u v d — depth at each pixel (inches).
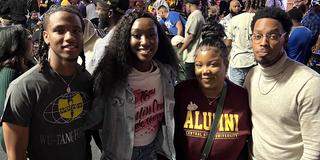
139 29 89.8
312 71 86.5
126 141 92.0
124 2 127.0
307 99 84.3
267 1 242.8
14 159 79.5
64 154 86.0
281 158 90.3
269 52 87.0
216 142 96.4
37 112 80.8
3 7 290.2
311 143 85.2
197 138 97.4
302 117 85.8
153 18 93.3
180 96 99.8
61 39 80.0
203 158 97.4
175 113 100.3
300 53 187.5
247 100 97.7
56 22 79.9
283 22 87.2
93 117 91.3
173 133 96.8
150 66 95.3
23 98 78.2
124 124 91.5
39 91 80.0
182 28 278.2
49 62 82.9
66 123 85.2
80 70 88.7
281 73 88.4
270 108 90.0
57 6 83.6
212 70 94.8
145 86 94.0
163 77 96.9
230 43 188.5
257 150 93.8
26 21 310.2
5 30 112.0
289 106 86.8
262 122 92.4
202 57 95.2
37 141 82.9
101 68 91.7
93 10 292.4
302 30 185.8
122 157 92.7
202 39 98.4
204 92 98.1
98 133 98.3
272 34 86.5
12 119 78.4
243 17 182.4
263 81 92.0
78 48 82.0
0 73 107.0
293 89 86.0
